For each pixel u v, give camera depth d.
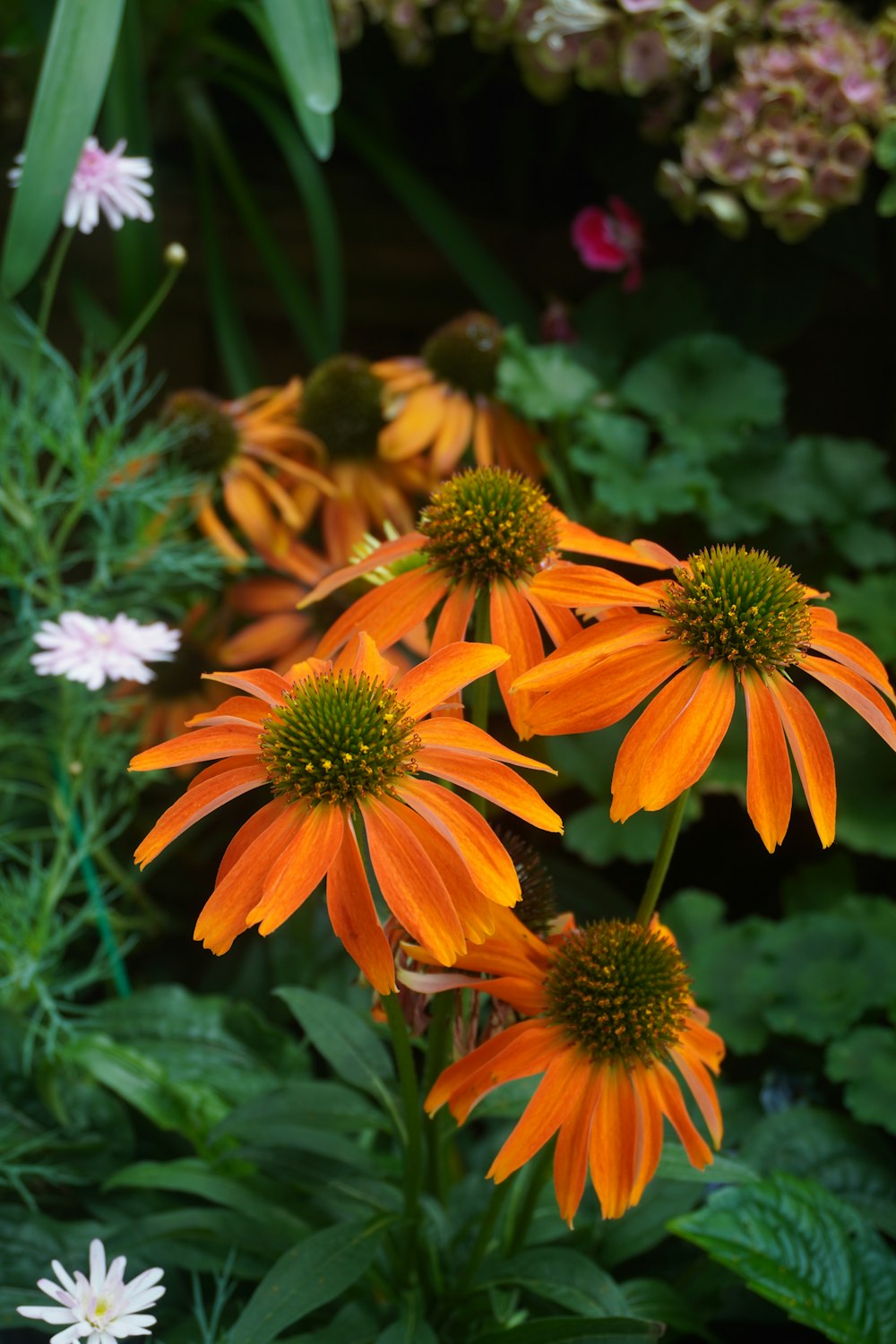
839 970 0.90
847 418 1.28
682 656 0.67
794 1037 0.92
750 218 1.13
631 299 1.14
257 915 0.63
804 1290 0.75
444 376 1.05
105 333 1.09
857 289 1.22
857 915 0.93
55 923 0.92
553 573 0.70
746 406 1.06
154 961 1.06
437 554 0.70
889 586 1.05
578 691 0.67
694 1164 0.69
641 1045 0.68
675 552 1.12
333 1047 0.77
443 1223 0.77
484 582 0.70
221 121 1.34
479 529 0.70
